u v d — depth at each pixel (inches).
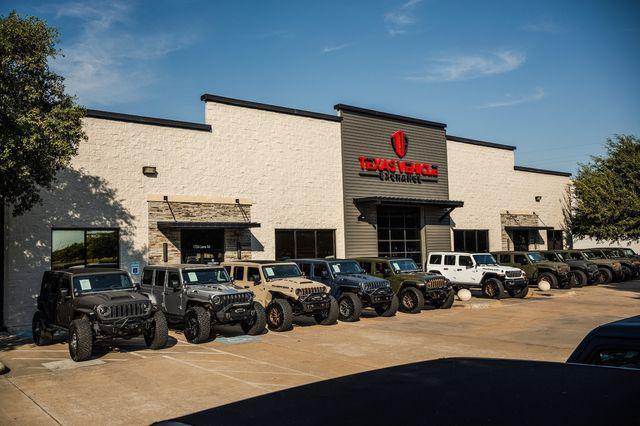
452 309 745.0
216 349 470.6
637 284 1065.5
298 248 883.4
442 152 1158.3
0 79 473.4
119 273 502.6
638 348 93.7
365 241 980.6
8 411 293.4
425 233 1098.7
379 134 1030.4
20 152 451.2
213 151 786.8
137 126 715.4
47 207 635.5
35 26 497.7
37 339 514.9
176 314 538.9
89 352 424.2
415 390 66.2
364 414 57.9
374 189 1010.1
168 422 64.9
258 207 830.5
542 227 1325.0
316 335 539.5
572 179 1424.7
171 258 727.7
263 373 374.9
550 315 656.4
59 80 532.4
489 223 1254.3
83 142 669.3
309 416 59.5
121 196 693.3
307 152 908.0
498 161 1298.0
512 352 431.5
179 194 745.6
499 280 842.2
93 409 295.6
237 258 792.3
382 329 573.6
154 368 396.2
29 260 618.8
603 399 56.4
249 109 834.8
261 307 545.6
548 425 49.4
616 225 1291.8
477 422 51.9
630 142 1318.9
